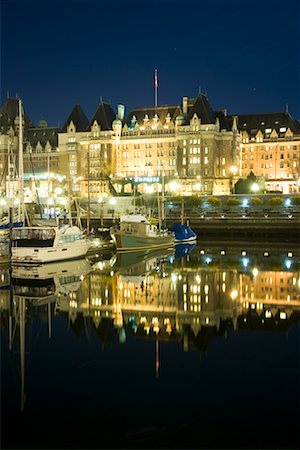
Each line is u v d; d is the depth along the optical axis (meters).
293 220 93.94
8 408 19.86
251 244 84.06
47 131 188.88
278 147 165.00
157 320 32.19
